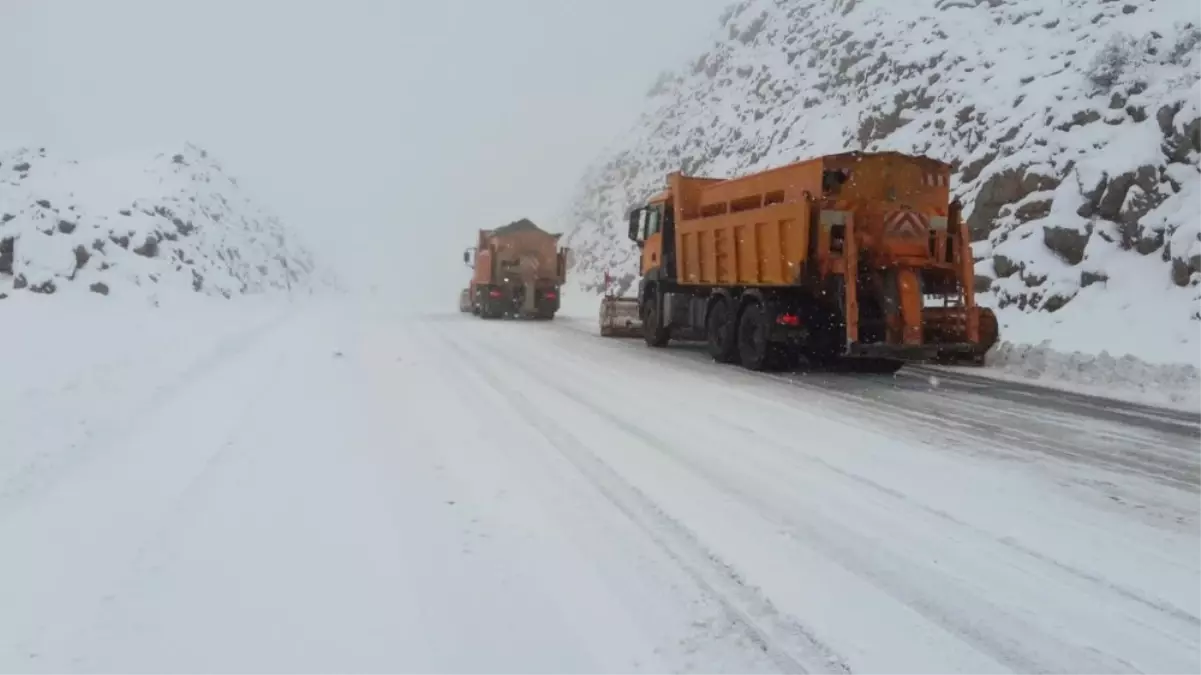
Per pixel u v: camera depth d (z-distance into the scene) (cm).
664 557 460
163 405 852
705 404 959
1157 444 766
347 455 670
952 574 444
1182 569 455
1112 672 344
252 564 440
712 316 1481
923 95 2394
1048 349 1324
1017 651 361
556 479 611
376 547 467
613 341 1864
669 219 1716
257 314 2202
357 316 2491
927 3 2834
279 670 334
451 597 404
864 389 1112
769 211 1322
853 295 1177
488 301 2672
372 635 365
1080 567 456
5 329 1405
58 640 356
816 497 577
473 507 541
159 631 365
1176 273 1447
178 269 2389
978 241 1873
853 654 355
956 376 1273
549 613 389
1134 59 1811
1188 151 1563
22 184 2662
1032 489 607
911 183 1245
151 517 509
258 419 798
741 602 404
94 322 1608
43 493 550
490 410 884
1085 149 1745
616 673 336
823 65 3066
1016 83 2103
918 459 693
